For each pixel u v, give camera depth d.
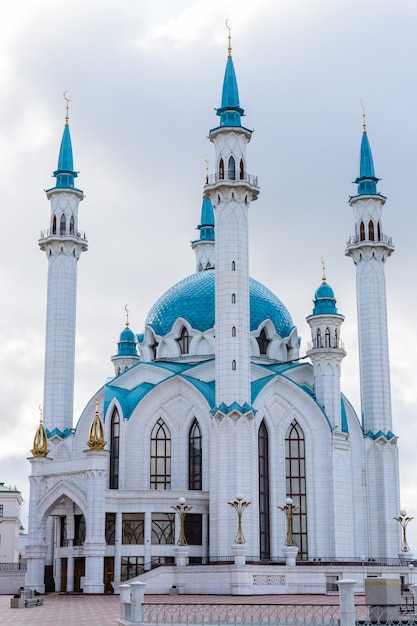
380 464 118.00
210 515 101.31
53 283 119.69
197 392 109.38
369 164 127.31
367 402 120.25
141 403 109.75
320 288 117.94
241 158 110.00
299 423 111.06
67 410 117.19
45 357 118.56
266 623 52.69
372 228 124.19
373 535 116.12
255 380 113.75
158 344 122.69
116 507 99.25
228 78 113.25
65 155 124.06
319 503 108.62
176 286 127.62
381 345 121.12
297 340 125.12
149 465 108.69
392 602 52.34
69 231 121.12
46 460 101.06
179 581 92.44
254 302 122.62
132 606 49.72
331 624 51.28
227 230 107.06
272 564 96.25
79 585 98.88
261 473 107.62
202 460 107.69
